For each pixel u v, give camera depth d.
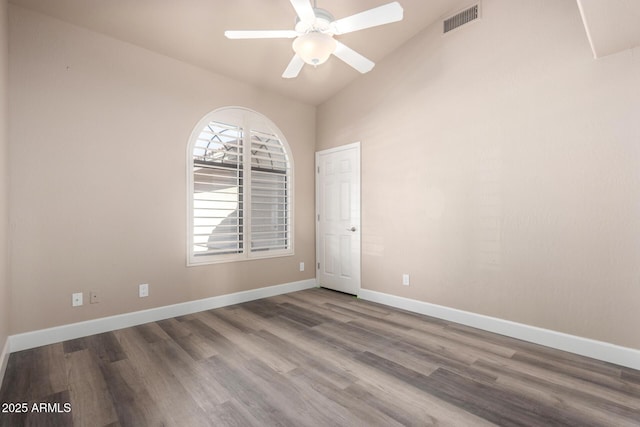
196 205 3.41
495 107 2.79
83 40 2.72
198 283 3.40
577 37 2.38
